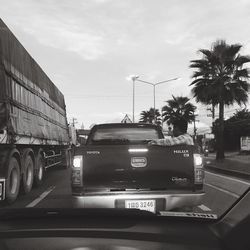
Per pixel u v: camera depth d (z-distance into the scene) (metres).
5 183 10.90
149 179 8.32
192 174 8.34
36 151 15.51
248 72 39.12
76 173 8.21
